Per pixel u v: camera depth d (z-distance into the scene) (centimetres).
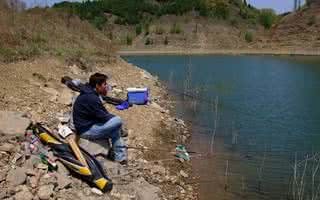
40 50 1501
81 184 636
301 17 5844
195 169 866
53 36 1927
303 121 1291
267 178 834
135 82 1745
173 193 726
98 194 619
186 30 6881
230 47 6275
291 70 2808
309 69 2873
